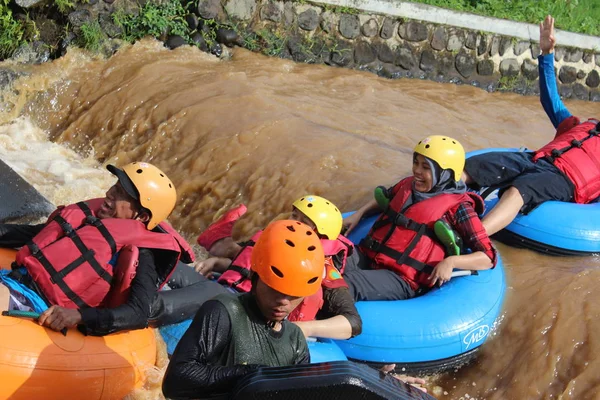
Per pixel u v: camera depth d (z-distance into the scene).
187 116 7.62
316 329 4.17
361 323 4.36
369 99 8.90
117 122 7.95
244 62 9.15
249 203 6.66
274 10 9.52
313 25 9.73
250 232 6.46
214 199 6.87
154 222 4.01
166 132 7.61
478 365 4.89
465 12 10.41
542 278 5.24
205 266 4.95
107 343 3.80
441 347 4.64
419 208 4.94
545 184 5.59
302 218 4.48
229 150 7.13
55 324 3.63
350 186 6.45
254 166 6.93
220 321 2.73
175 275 4.51
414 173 5.00
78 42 8.69
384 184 6.41
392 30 10.12
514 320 4.97
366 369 2.66
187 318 4.24
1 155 7.48
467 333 4.68
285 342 2.88
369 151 7.05
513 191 5.50
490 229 5.31
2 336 3.48
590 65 11.44
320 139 7.11
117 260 3.85
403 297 4.92
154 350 4.04
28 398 3.49
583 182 5.75
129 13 8.95
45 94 8.39
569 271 5.32
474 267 4.86
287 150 7.00
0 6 8.48
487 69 10.74
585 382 4.52
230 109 7.60
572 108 10.97
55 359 3.56
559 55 11.21
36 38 8.62
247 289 4.42
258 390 2.51
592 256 5.57
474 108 9.71
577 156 5.83
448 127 8.59
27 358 3.49
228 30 9.33
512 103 10.33
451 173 4.93
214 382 2.62
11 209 5.64
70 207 4.02
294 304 2.79
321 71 9.57
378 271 4.91
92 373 3.66
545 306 4.96
